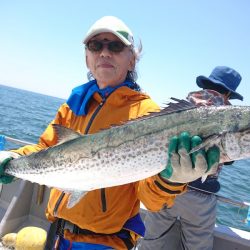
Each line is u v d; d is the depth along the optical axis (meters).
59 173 0.95
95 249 0.87
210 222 1.43
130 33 0.99
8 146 3.55
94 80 1.04
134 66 1.04
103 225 0.87
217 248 1.50
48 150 0.98
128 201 0.89
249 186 5.03
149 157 0.85
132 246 0.91
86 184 0.90
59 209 0.93
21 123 10.70
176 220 1.52
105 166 0.89
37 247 1.28
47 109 23.88
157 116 0.87
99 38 0.96
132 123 0.89
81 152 0.92
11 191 1.77
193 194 1.41
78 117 1.02
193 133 0.82
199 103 1.44
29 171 1.00
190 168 0.75
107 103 0.96
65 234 0.91
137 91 0.97
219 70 1.57
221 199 1.47
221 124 0.82
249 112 0.83
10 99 27.19
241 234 1.49
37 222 1.68
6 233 1.55
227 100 1.58
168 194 0.81
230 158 0.82
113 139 0.89
